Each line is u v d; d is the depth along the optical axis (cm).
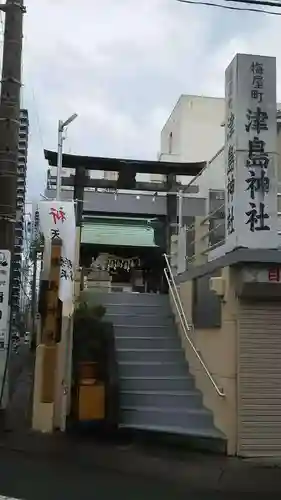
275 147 861
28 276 2578
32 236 1850
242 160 850
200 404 986
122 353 1101
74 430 929
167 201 1756
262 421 852
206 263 998
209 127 2389
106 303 1302
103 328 1063
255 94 859
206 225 1114
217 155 1061
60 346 948
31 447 833
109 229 1861
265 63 865
